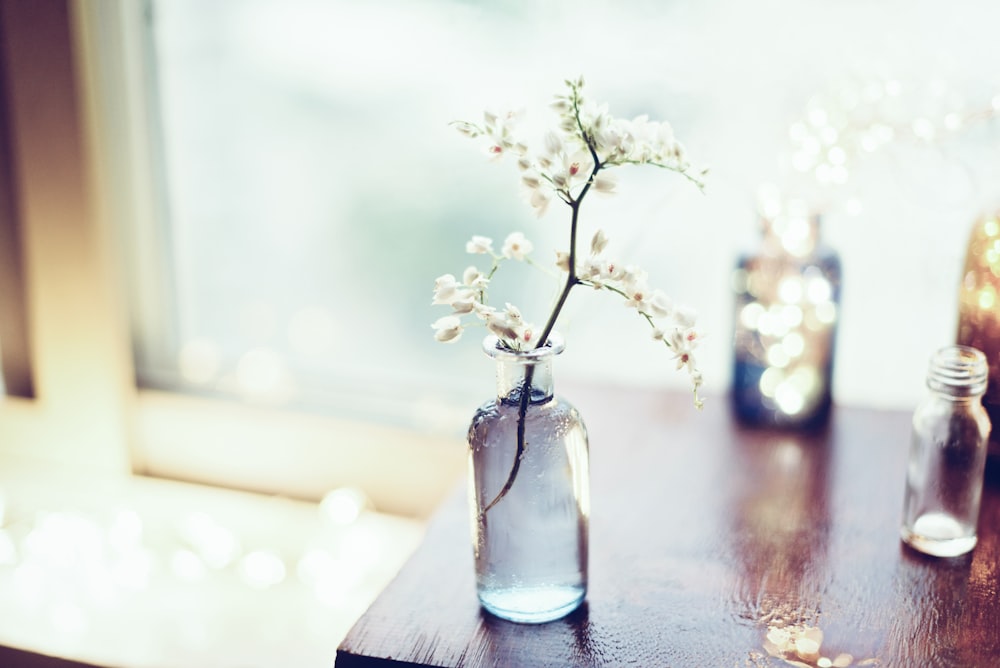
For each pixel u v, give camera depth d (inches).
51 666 43.6
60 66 45.5
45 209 47.4
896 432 38.4
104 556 47.8
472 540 30.9
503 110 29.2
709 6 41.3
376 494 48.6
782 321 38.3
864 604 30.5
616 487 35.4
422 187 46.8
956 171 39.5
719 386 44.6
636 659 29.1
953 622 29.9
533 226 45.4
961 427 31.8
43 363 49.7
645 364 45.7
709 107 41.9
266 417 49.0
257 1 47.0
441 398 48.2
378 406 48.8
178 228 50.2
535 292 46.0
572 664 29.0
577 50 43.0
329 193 48.2
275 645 44.1
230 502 49.4
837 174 36.7
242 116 48.4
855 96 38.0
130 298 49.9
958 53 38.9
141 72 48.3
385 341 49.2
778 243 38.2
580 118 29.2
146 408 50.3
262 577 47.0
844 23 40.0
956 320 35.8
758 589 31.1
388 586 31.6
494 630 30.1
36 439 50.9
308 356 50.3
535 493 29.9
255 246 49.7
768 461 36.7
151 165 49.3
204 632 44.6
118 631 44.6
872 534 33.1
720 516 34.0
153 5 47.8
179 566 47.5
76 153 46.4
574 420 30.3
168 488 50.1
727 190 42.6
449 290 29.5
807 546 32.7
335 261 48.9
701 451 37.3
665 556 32.4
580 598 30.7
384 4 45.5
